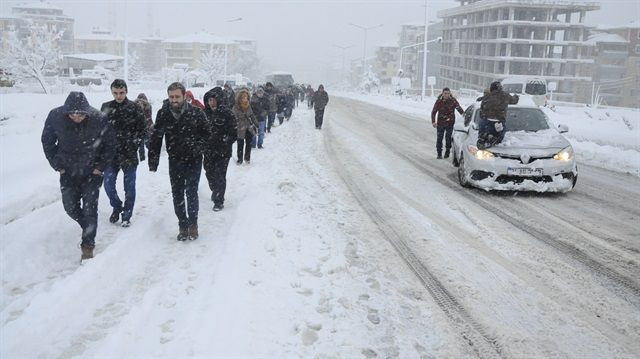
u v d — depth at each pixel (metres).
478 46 92.19
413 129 20.11
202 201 8.06
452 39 104.12
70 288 4.71
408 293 4.82
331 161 11.88
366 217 7.20
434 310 4.51
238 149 11.23
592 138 15.70
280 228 6.46
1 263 5.28
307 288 4.81
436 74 117.25
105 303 4.52
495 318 4.40
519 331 4.20
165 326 4.09
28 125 10.89
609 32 105.56
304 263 5.39
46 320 4.20
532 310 4.54
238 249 5.62
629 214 7.62
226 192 8.57
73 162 5.32
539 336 4.13
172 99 5.75
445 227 6.81
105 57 78.19
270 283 4.83
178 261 5.49
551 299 4.75
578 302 4.70
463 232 6.62
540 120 9.88
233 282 4.76
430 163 11.95
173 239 6.22
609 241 6.33
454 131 11.62
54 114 5.25
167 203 7.80
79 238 6.18
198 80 61.84
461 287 4.97
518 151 8.62
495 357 3.84
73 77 49.81
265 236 6.09
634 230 6.80
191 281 4.97
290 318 4.23
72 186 5.44
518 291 4.90
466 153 9.17
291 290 4.73
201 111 6.04
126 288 4.82
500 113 8.67
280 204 7.66
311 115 26.97
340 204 7.87
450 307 4.57
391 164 11.66
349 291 4.81
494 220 7.18
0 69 27.95
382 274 5.22
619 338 4.11
